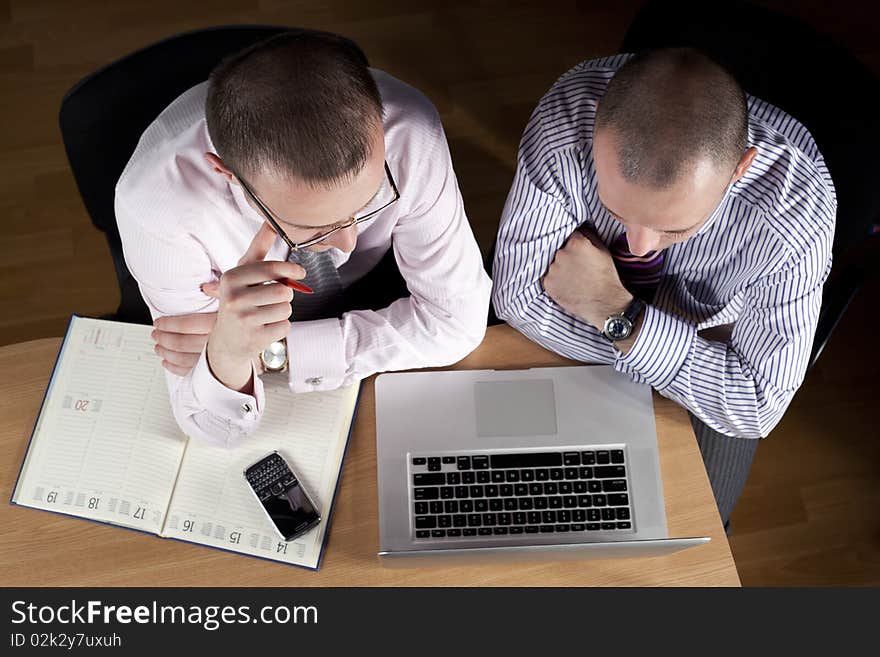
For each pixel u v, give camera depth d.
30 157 2.50
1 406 1.45
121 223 1.28
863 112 1.46
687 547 1.28
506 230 1.54
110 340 1.49
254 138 0.98
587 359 1.50
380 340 1.44
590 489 1.39
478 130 2.57
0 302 2.36
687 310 1.62
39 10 2.67
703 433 1.65
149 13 2.67
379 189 1.11
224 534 1.37
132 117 1.42
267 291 1.22
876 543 2.18
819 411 2.30
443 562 1.32
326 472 1.41
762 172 1.39
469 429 1.43
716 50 1.51
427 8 2.70
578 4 2.71
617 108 1.15
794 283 1.43
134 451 1.42
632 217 1.23
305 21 2.68
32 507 1.39
